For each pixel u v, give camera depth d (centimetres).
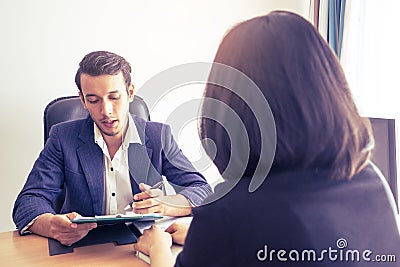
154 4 229
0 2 196
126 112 142
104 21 218
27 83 205
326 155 54
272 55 53
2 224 207
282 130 53
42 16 204
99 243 113
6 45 199
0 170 204
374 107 192
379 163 98
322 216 54
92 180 146
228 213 56
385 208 57
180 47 238
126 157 144
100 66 137
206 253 57
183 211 130
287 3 260
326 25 220
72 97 168
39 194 138
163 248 98
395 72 185
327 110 53
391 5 188
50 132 155
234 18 250
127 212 135
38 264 101
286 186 54
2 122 202
